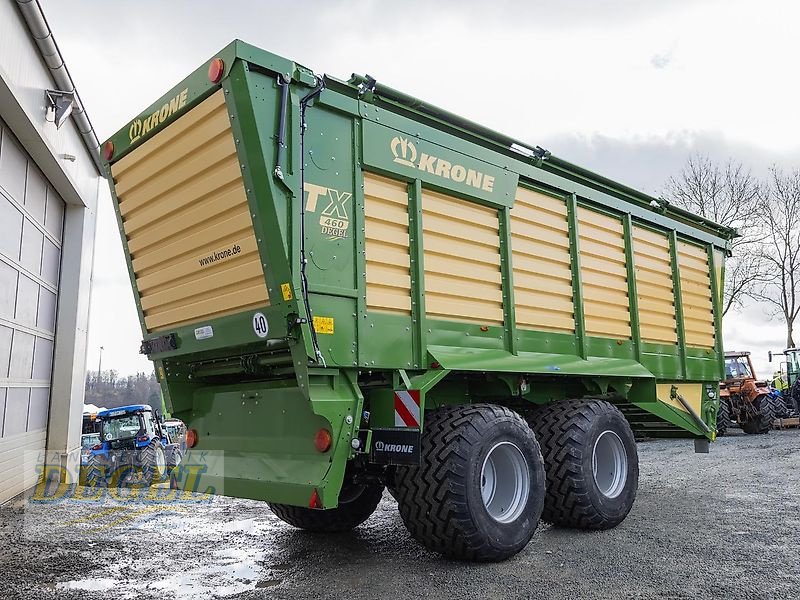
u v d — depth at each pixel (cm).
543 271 512
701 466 896
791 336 2469
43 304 862
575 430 481
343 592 347
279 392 393
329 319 360
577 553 423
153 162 411
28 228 780
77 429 983
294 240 346
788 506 588
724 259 790
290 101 356
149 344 450
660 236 673
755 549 430
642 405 614
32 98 691
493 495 412
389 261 398
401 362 395
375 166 394
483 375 454
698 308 720
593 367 532
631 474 515
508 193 484
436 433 389
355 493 475
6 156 691
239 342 379
